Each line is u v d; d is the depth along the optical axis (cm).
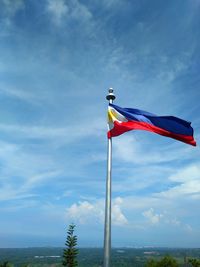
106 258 1467
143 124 1794
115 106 1842
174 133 1802
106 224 1530
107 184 1650
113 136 1800
